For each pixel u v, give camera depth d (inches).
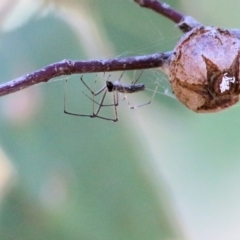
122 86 6.7
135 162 6.7
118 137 6.7
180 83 5.5
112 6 6.8
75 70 5.4
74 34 6.7
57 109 6.6
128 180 6.7
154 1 6.4
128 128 6.8
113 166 6.7
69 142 6.6
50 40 6.6
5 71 6.5
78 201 6.6
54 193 6.6
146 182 6.7
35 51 6.6
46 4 6.7
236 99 5.6
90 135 6.7
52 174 6.6
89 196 6.6
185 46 5.5
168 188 6.8
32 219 6.6
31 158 6.5
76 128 6.6
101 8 6.8
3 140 6.5
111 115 6.8
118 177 6.6
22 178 6.5
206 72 5.5
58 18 6.7
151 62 5.5
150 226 6.6
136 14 6.8
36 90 6.6
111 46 6.8
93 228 6.6
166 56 5.5
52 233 6.6
